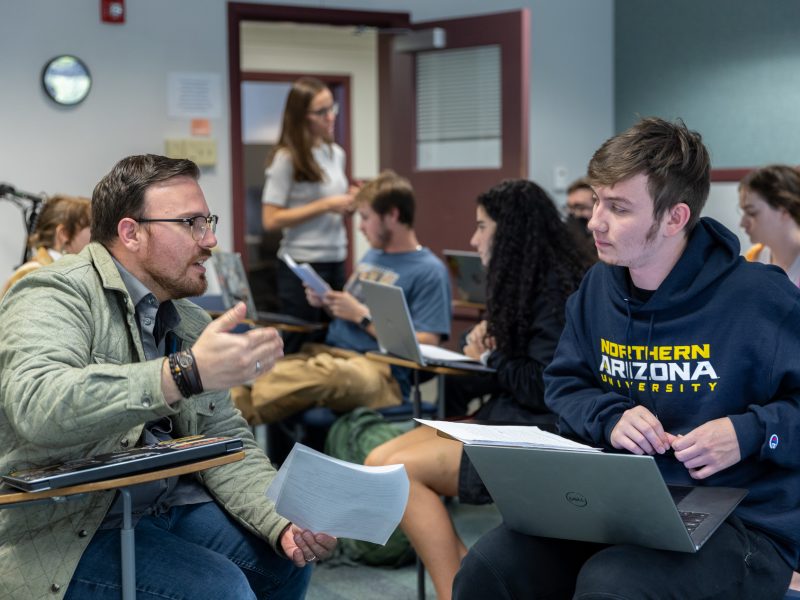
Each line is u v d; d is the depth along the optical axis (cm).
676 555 162
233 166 507
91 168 483
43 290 180
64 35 473
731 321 176
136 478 159
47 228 340
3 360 172
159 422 200
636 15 567
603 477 158
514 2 564
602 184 176
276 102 812
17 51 466
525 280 265
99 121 482
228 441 172
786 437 170
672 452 181
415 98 540
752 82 490
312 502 171
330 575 319
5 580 171
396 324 299
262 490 203
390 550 322
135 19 484
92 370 163
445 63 529
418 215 543
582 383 200
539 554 183
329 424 352
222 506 206
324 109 467
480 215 281
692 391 179
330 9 521
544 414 262
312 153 473
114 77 483
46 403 161
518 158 507
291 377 348
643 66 564
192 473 211
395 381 362
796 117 466
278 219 467
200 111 498
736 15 497
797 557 176
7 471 175
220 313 422
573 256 269
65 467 161
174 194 189
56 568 172
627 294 189
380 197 362
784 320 174
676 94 541
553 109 582
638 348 185
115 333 186
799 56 462
